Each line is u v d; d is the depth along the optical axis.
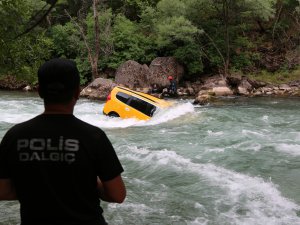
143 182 8.12
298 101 22.50
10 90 27.53
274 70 29.92
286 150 10.57
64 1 33.25
